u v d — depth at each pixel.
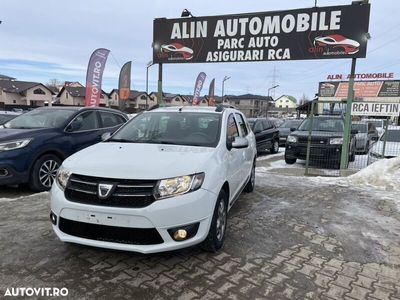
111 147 4.17
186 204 3.28
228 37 10.23
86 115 7.59
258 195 6.77
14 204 5.54
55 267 3.50
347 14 8.91
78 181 3.37
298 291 3.22
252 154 6.57
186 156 3.74
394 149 10.97
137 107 76.50
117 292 3.09
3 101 65.00
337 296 3.17
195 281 3.31
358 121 17.95
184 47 10.77
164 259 3.73
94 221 3.24
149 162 3.50
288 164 12.00
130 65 17.48
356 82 23.69
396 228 5.08
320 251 4.15
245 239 4.40
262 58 9.95
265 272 3.55
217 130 4.57
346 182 8.38
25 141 6.17
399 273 3.67
